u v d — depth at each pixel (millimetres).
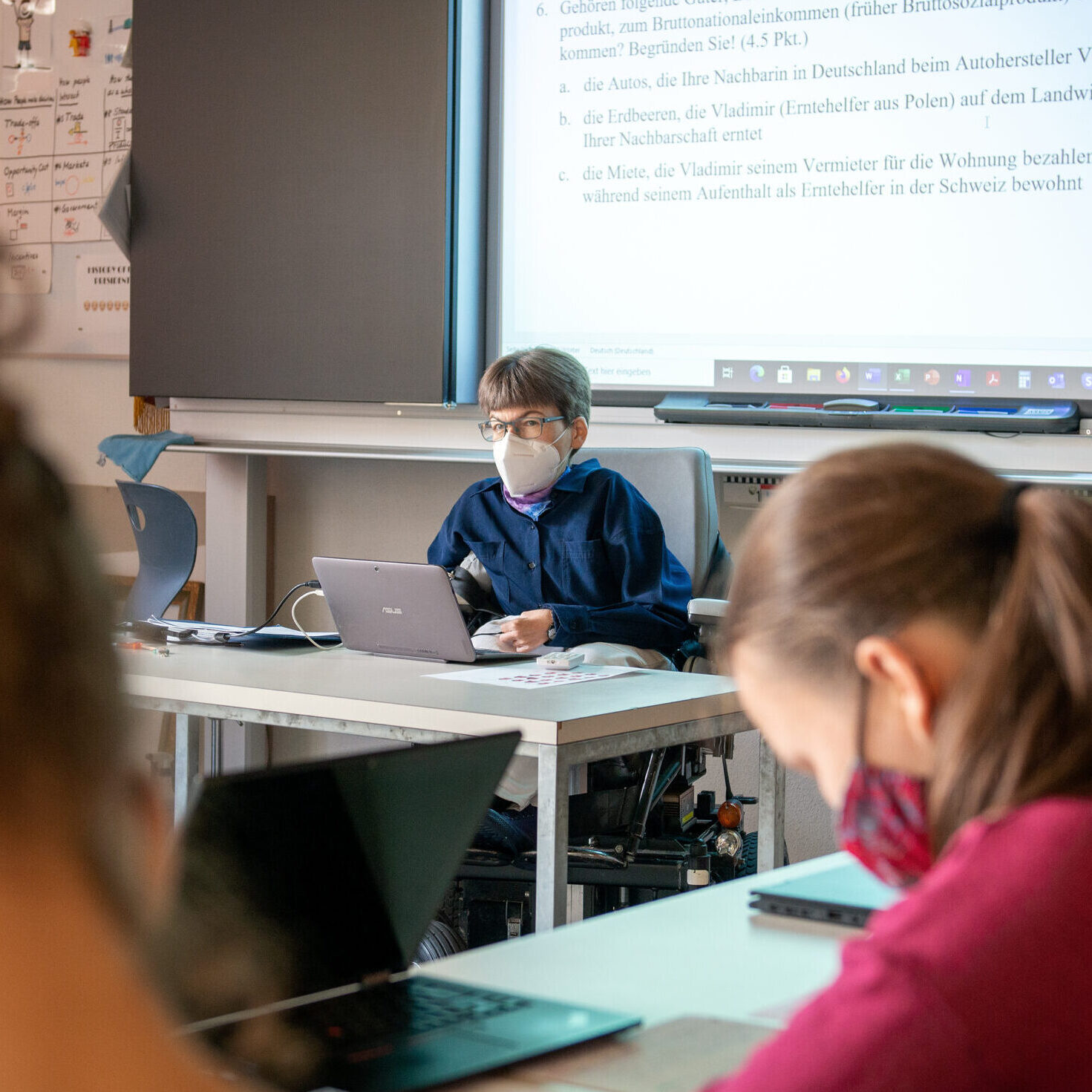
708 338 3346
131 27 4168
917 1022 521
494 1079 739
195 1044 288
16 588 258
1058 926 540
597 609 2521
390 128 3520
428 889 888
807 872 1194
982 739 600
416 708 1769
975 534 628
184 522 2756
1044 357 3031
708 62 3324
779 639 653
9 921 252
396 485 3902
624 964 946
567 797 1656
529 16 3504
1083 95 2979
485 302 3590
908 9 3123
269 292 3697
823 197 3219
